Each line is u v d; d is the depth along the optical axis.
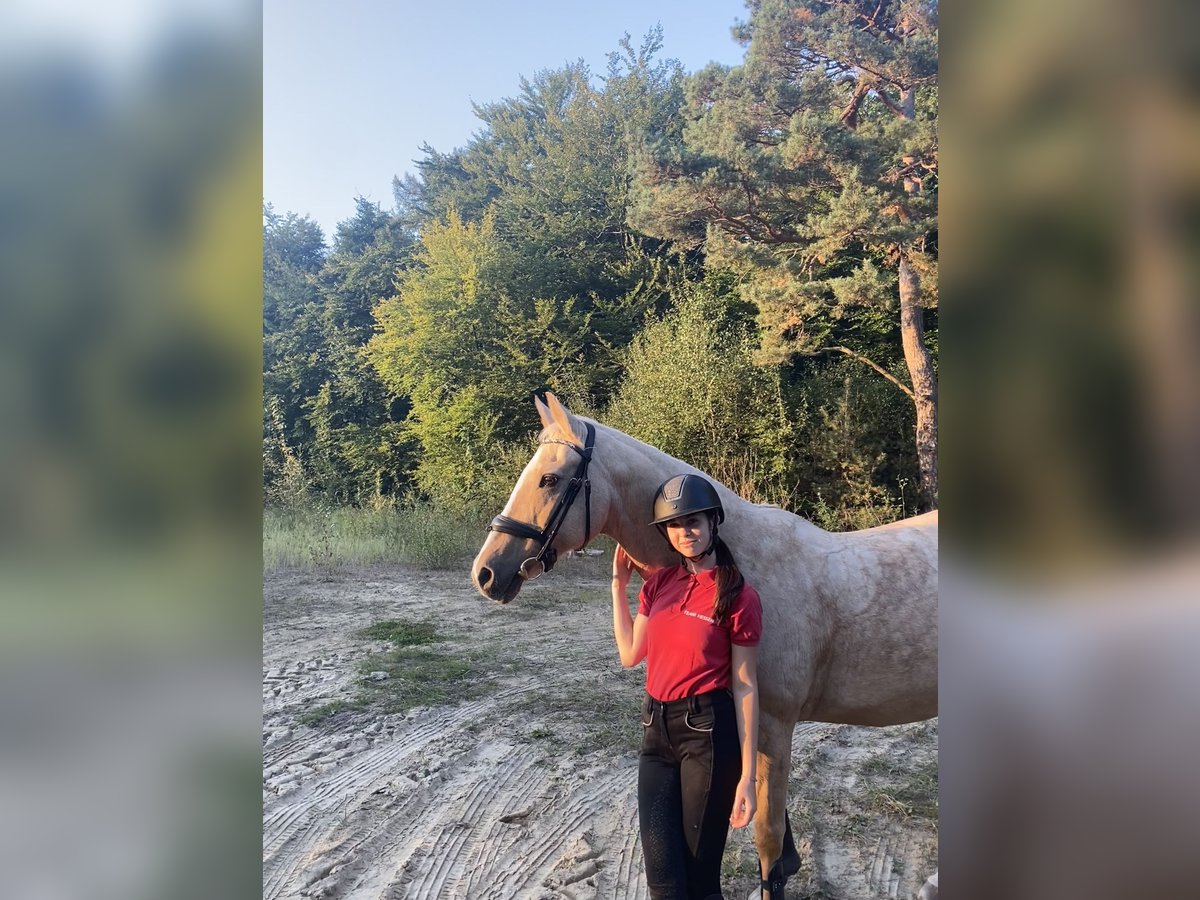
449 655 5.18
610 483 2.17
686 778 1.77
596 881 2.57
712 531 1.85
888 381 9.86
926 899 2.28
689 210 10.15
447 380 12.63
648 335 10.88
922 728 3.94
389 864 2.70
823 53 9.64
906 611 2.08
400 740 3.78
